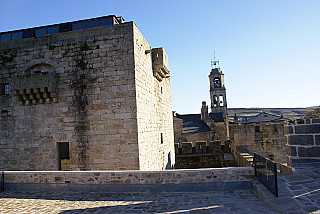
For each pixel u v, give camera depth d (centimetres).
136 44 1324
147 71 1527
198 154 2542
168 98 2261
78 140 1302
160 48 1695
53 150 1336
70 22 1488
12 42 1443
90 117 1295
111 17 1438
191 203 716
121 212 670
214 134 3753
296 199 601
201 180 835
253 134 2238
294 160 867
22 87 1329
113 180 899
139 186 876
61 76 1354
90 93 1306
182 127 4012
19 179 995
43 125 1360
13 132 1403
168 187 852
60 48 1369
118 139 1252
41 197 879
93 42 1325
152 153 1513
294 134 875
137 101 1270
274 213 576
